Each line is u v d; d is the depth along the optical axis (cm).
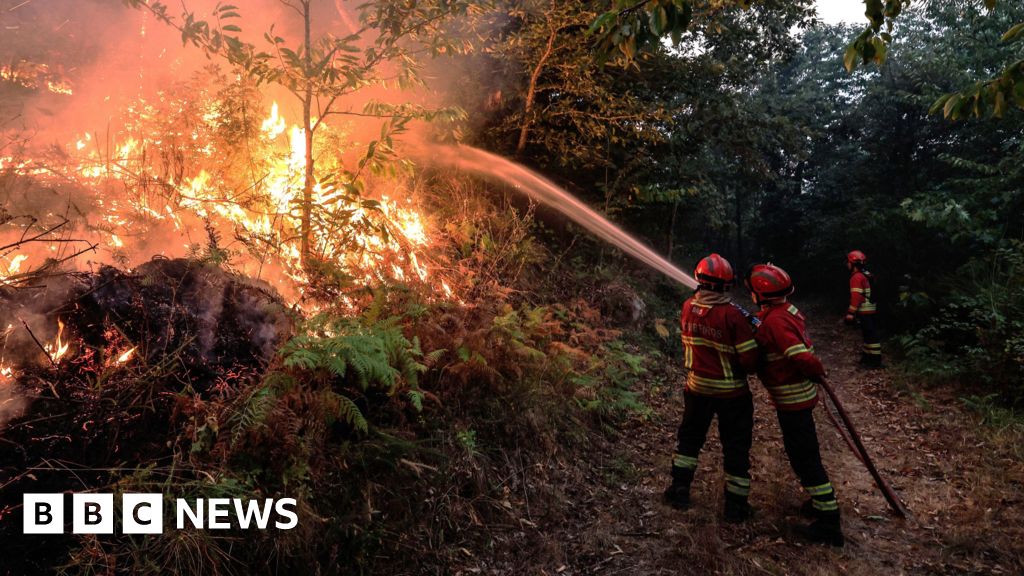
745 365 364
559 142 858
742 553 338
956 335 752
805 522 373
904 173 1440
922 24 1155
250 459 272
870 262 1216
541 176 925
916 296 854
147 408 266
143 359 270
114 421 253
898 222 1131
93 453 250
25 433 238
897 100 1353
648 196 971
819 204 1802
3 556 217
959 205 863
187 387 271
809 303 1477
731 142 1087
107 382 262
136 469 240
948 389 641
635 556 336
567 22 786
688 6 313
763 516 379
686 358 391
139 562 226
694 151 1088
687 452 389
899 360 793
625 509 385
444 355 416
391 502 317
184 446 266
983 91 337
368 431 329
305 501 277
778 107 1301
